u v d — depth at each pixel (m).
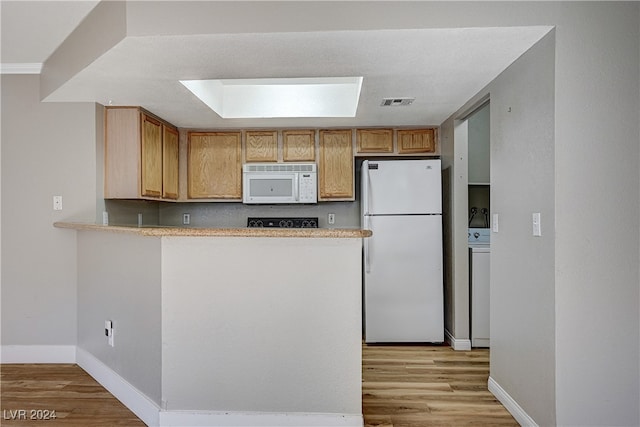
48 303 3.57
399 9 2.20
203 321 2.40
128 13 2.27
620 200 2.20
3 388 3.03
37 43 3.11
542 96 2.31
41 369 3.40
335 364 2.38
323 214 5.04
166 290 2.40
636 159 2.20
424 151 4.59
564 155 2.20
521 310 2.55
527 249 2.48
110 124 3.72
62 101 3.53
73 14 2.68
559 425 2.20
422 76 2.90
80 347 3.50
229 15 2.25
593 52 2.20
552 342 2.22
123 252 2.81
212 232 2.28
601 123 2.20
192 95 3.36
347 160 4.64
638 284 2.20
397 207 4.19
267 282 2.38
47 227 3.56
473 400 2.88
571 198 2.20
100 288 3.14
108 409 2.70
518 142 2.59
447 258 4.33
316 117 4.24
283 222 5.03
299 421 2.37
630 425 2.19
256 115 4.35
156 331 2.46
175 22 2.26
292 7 2.23
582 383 2.19
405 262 4.18
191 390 2.41
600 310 2.19
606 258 2.20
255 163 4.70
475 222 4.75
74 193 3.56
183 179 4.72
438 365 3.56
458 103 3.64
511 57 2.57
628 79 2.21
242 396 2.39
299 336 2.38
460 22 2.19
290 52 2.49
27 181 3.56
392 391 3.02
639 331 2.19
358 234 2.25
